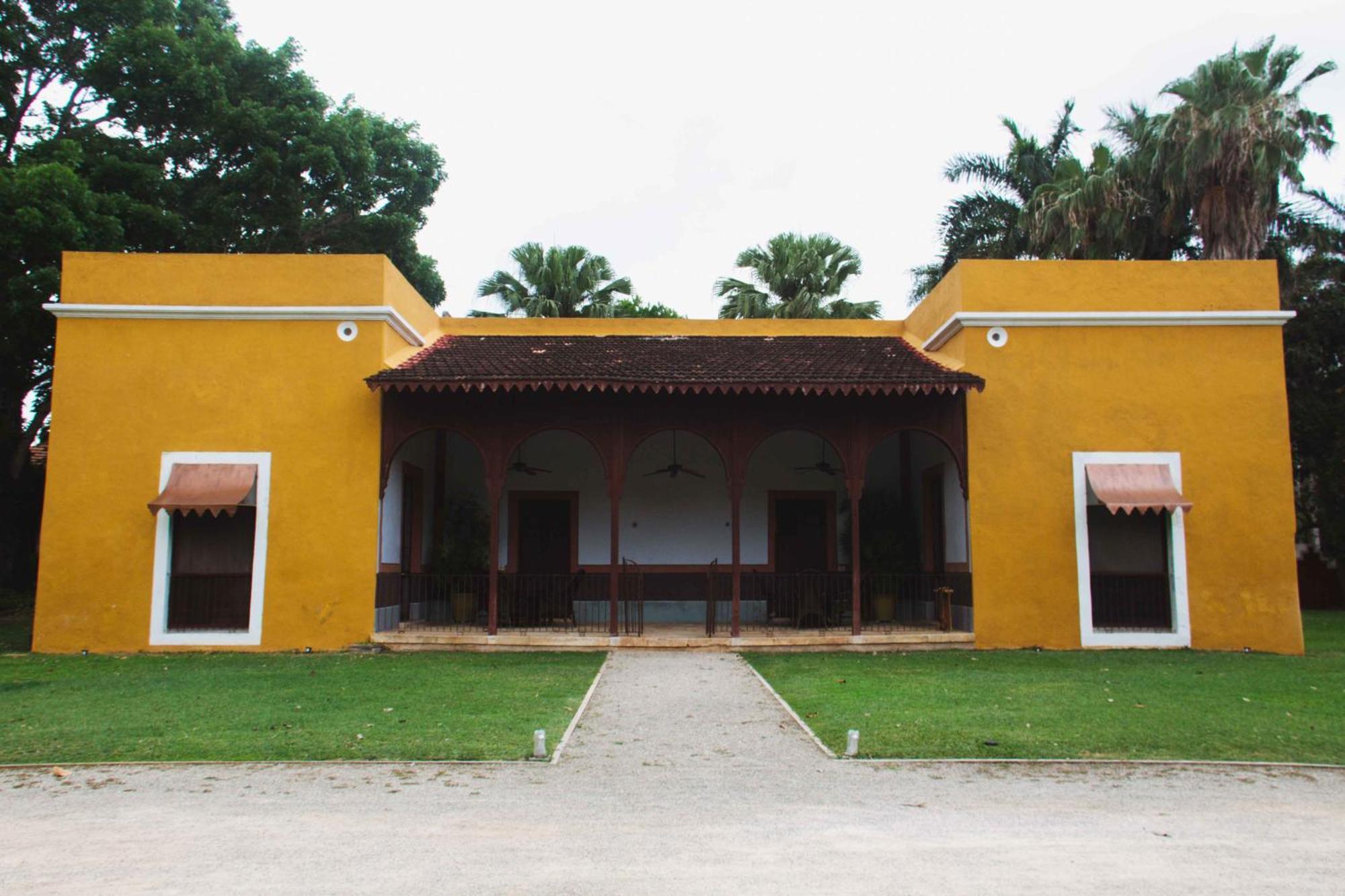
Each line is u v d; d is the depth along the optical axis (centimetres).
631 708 970
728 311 3020
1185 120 2152
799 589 1595
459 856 517
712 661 1303
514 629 1529
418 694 1029
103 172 2125
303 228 2514
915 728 859
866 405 1474
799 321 1822
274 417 1445
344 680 1131
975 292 1500
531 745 795
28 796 646
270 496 1430
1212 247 2144
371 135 2683
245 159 2397
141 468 1433
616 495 1451
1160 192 2352
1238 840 552
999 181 2852
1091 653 1391
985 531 1454
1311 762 748
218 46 2419
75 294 1465
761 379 1362
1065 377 1480
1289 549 1450
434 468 1773
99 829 570
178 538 1447
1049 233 2456
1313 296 2433
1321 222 2498
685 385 1347
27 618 2131
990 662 1292
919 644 1428
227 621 1430
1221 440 1469
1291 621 1434
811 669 1223
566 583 1672
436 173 2873
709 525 1814
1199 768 729
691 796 648
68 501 1427
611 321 1811
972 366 1479
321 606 1416
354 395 1448
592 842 543
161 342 1455
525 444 1817
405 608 1630
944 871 494
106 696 1017
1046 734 834
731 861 510
